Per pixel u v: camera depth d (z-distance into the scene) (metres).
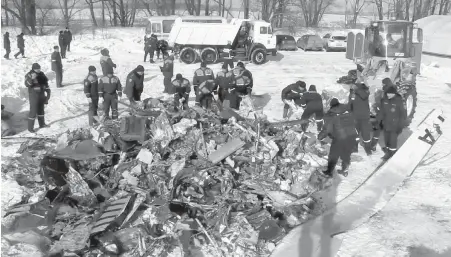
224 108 10.30
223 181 6.80
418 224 6.64
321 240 6.20
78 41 31.20
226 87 12.54
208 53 25.14
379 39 14.88
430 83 19.48
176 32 25.00
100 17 59.56
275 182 7.23
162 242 5.74
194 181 6.73
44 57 24.80
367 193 7.80
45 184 7.16
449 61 22.11
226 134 8.36
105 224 5.66
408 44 14.80
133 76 12.16
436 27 23.77
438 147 10.49
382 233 6.39
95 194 6.63
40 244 5.68
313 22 56.94
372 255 5.79
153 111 8.96
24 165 8.07
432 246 6.00
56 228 6.00
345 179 8.53
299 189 7.26
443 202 7.43
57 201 6.48
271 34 26.34
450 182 8.22
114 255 5.50
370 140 10.27
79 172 7.14
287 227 6.60
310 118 10.82
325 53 32.59
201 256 5.68
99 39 32.78
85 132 8.20
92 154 7.29
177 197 6.48
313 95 10.66
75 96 15.21
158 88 17.08
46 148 8.56
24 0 37.75
